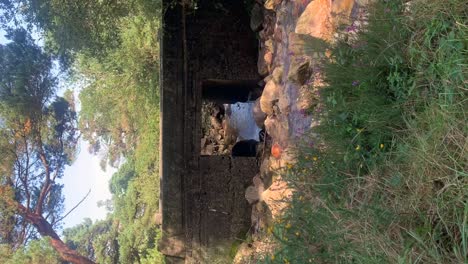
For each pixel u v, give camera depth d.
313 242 3.15
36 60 12.19
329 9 3.96
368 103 2.95
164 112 6.02
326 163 3.34
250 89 6.78
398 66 2.82
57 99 16.73
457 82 2.27
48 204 17.92
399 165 2.59
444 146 2.24
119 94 11.69
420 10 2.62
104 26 6.79
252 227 5.82
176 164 6.04
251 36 6.10
